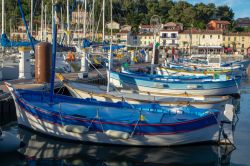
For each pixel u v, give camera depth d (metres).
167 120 15.06
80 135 14.93
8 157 13.52
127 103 17.31
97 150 14.50
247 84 42.09
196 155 14.16
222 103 19.67
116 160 13.49
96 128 14.69
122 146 14.81
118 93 20.61
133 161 13.43
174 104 18.56
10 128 17.38
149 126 14.46
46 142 15.27
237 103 27.78
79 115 15.10
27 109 16.11
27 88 21.17
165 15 126.25
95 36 47.03
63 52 36.97
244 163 13.45
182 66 42.66
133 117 15.13
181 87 26.78
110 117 15.01
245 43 109.25
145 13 121.00
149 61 56.50
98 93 20.00
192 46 103.19
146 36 98.56
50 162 13.12
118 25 91.50
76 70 34.38
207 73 35.22
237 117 22.12
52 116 15.22
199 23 122.06
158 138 14.63
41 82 23.64
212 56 66.62
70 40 43.53
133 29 103.38
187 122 14.62
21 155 13.72
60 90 23.11
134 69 39.78
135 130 14.48
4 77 26.80
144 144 14.73
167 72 35.34
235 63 52.53
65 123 14.99
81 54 35.53
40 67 23.70
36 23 59.44
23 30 64.75
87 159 13.50
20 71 26.44
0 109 17.98
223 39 108.38
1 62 27.73
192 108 16.73
